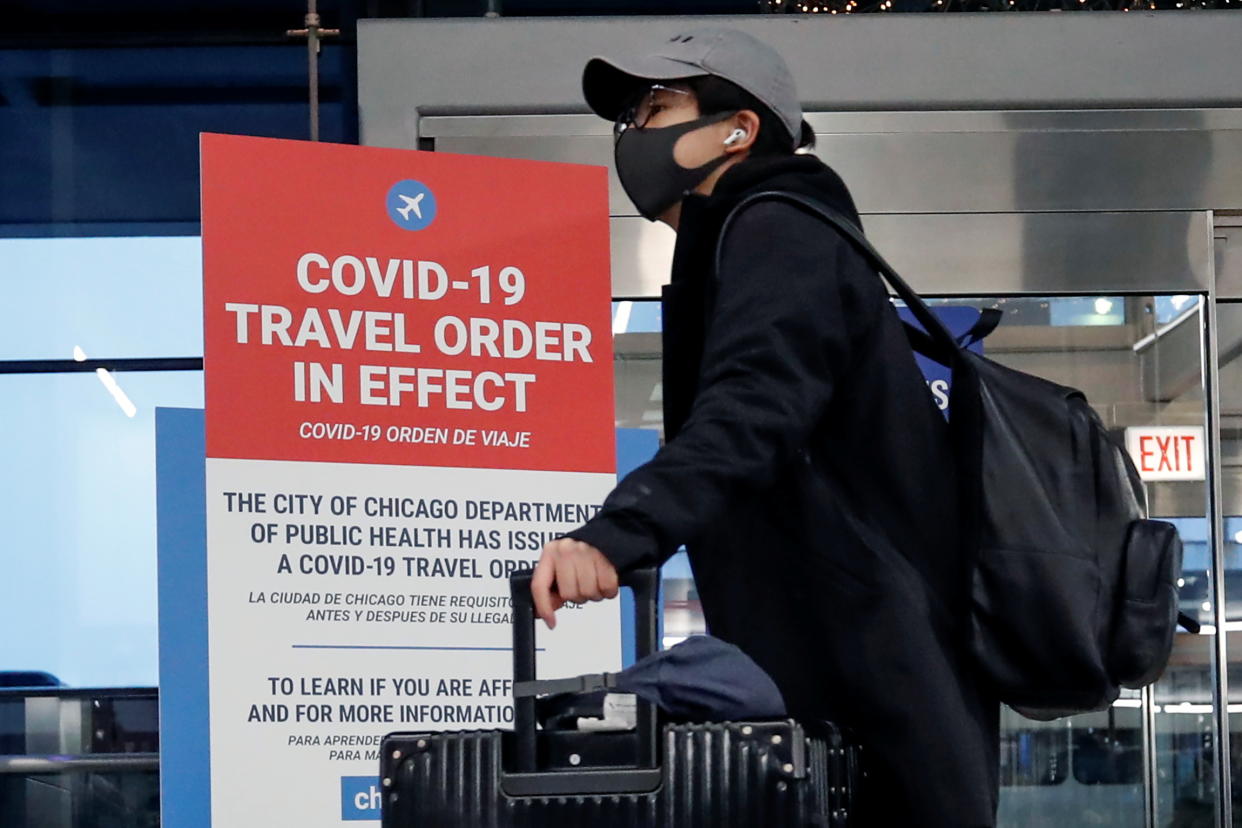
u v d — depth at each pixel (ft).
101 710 38.40
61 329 40.22
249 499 19.83
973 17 29.81
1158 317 29.81
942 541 12.49
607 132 29.55
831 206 13.02
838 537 12.22
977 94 29.63
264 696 19.83
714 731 10.87
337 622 20.10
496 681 20.63
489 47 29.66
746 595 12.44
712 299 12.50
